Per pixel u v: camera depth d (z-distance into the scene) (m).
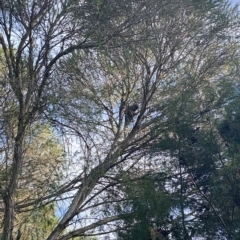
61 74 8.91
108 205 8.65
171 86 9.39
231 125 7.84
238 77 9.23
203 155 7.83
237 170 7.45
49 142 9.48
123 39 9.01
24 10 8.70
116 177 8.98
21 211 8.66
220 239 7.39
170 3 9.10
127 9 8.84
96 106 9.23
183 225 7.37
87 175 8.65
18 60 8.70
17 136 8.43
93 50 8.99
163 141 8.17
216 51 9.81
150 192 7.67
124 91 9.59
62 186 8.80
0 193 8.42
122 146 9.07
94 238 8.98
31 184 8.98
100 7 8.68
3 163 8.85
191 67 9.52
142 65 9.48
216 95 8.46
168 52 9.39
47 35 8.77
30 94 8.62
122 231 7.98
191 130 8.07
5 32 8.70
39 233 9.05
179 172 7.97
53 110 8.48
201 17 9.58
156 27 9.16
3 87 8.71
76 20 8.77
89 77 9.23
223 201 7.47
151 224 7.50
